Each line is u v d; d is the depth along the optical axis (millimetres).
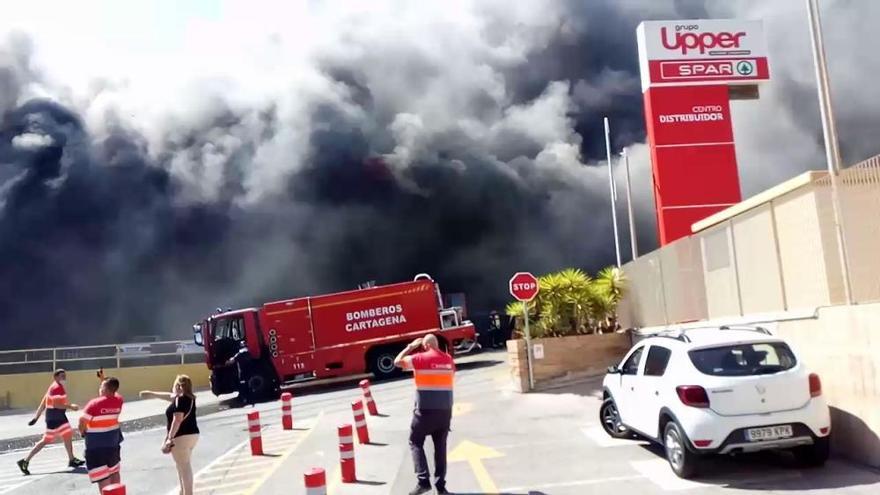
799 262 9016
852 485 6668
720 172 20891
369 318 24328
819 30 8617
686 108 21188
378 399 18438
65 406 12398
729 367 7211
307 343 23875
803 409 6957
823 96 8445
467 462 9211
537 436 10906
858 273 7699
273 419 17078
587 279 18094
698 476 7457
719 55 21453
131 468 11500
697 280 12633
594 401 14250
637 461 8477
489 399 15797
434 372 7281
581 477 7887
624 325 18391
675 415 7324
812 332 8398
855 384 7504
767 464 7750
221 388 23844
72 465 12383
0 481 11430
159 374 30094
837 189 8078
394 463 9547
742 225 10656
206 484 9438
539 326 17422
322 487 5715
